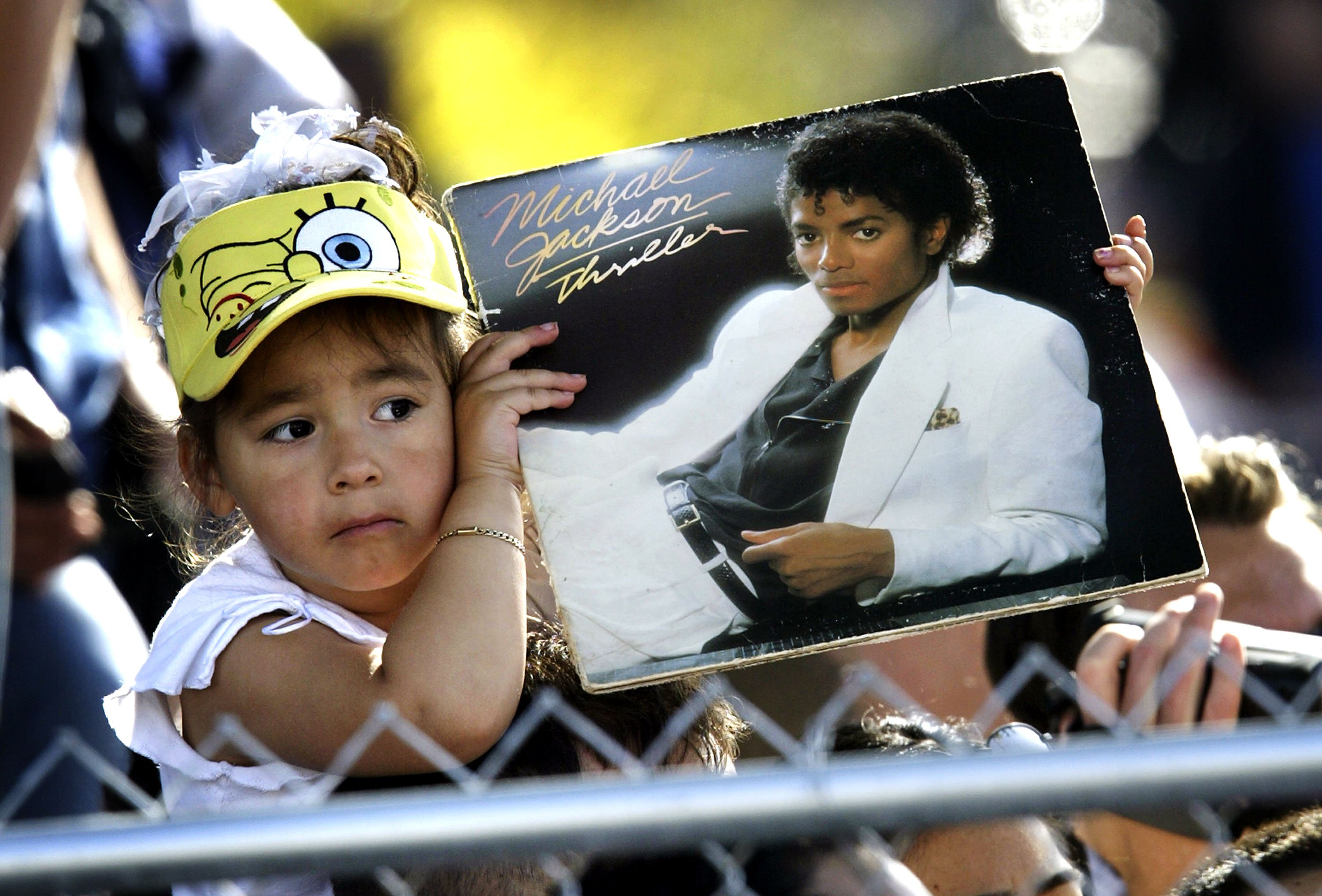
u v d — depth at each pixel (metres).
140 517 10.59
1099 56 29.27
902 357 6.32
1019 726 6.34
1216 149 28.72
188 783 6.37
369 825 3.87
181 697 6.60
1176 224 28.75
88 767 8.84
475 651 5.82
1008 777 3.74
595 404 6.29
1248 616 7.99
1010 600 6.04
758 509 6.12
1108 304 6.42
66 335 10.59
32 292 10.45
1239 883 5.48
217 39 11.73
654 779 3.86
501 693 5.83
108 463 10.77
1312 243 27.77
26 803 9.12
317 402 6.37
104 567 10.62
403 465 6.36
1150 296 27.91
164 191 11.57
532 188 6.64
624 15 25.09
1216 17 28.59
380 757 5.90
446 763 5.26
